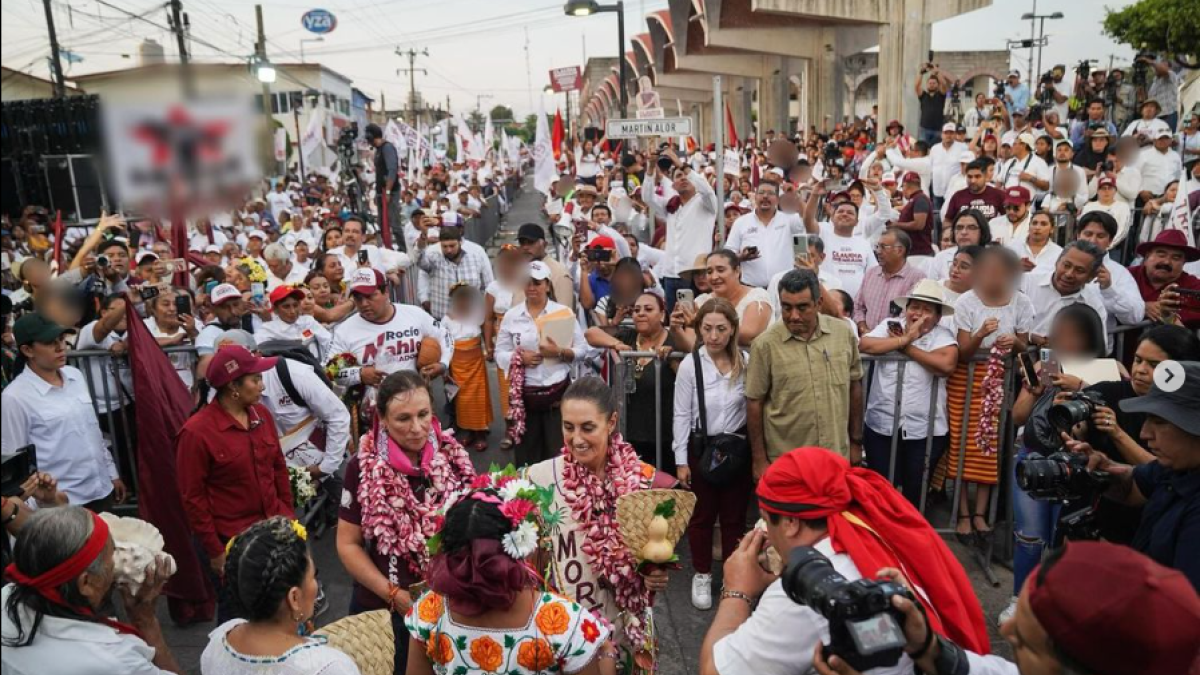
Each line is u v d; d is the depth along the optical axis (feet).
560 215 47.21
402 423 11.48
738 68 112.37
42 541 8.43
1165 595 5.12
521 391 20.71
